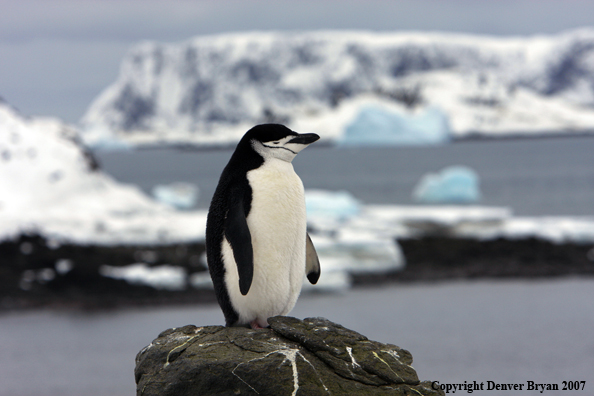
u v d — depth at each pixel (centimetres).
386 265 5331
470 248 5828
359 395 786
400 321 3978
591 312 4122
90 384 3023
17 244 5419
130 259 5309
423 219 6950
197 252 5541
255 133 868
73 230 5894
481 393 2703
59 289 4750
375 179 18300
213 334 862
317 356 825
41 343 3697
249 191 848
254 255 844
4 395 2908
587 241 6238
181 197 10812
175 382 802
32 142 6738
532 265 5431
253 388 786
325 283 4788
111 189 7000
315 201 7475
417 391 804
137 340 3700
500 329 3756
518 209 10638
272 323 862
